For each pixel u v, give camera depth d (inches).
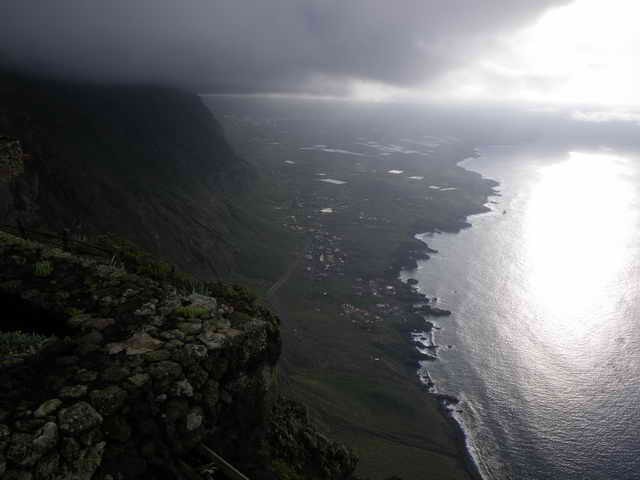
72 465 307.1
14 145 638.5
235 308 502.0
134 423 347.9
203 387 393.7
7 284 467.8
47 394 335.3
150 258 644.1
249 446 434.6
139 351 392.8
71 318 428.1
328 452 657.6
